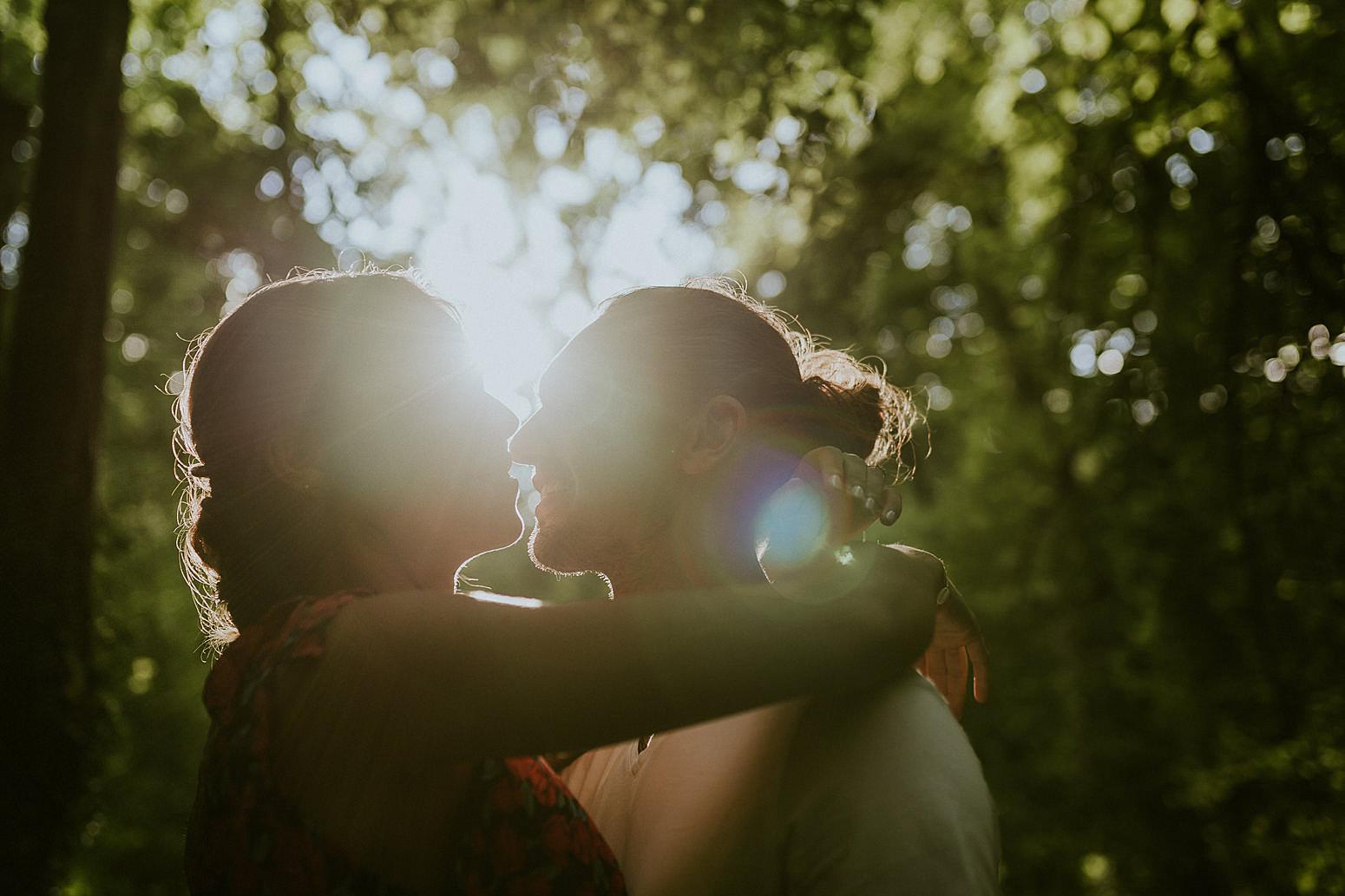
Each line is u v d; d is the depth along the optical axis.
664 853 1.43
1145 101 7.48
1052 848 13.00
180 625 10.98
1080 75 8.05
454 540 1.49
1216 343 7.10
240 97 8.25
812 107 6.15
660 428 1.53
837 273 9.38
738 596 1.21
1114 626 10.95
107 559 6.75
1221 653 8.45
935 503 12.52
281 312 1.42
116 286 11.41
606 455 1.53
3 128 7.15
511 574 8.85
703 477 1.54
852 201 8.49
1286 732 7.70
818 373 1.70
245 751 1.21
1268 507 7.08
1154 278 7.72
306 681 1.21
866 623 1.23
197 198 10.13
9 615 4.96
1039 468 10.54
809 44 6.09
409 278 1.51
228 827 1.21
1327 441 6.82
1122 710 12.20
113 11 5.51
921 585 1.33
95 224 5.36
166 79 9.37
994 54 9.45
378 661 1.17
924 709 1.37
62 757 5.09
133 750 11.23
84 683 5.20
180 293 11.96
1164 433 7.90
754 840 1.35
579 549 1.56
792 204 6.76
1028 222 9.96
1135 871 12.80
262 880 1.19
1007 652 13.09
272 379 1.40
